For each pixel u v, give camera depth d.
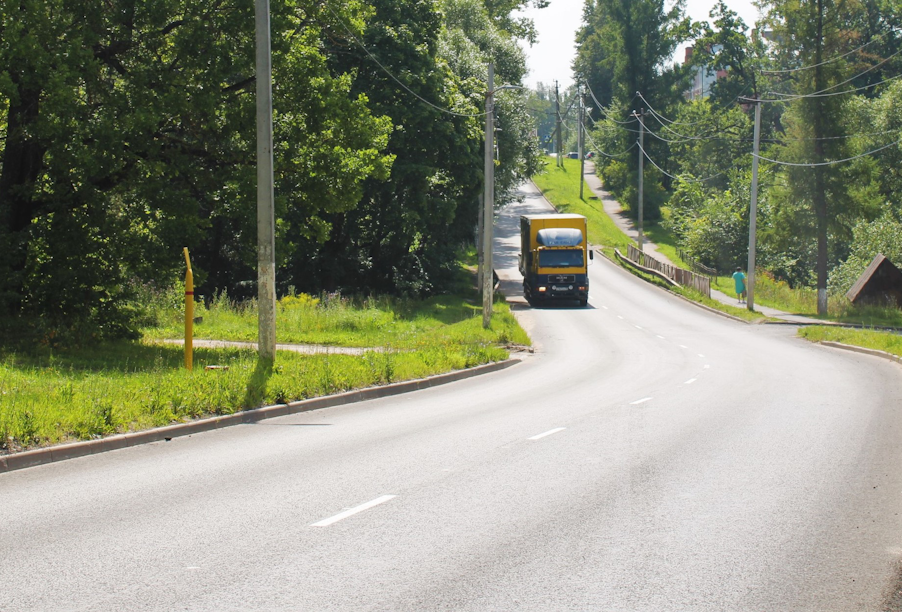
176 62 22.05
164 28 22.22
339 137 24.61
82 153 19.22
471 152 46.72
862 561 6.68
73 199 21.09
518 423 13.72
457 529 7.38
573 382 20.61
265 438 12.10
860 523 7.80
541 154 65.31
